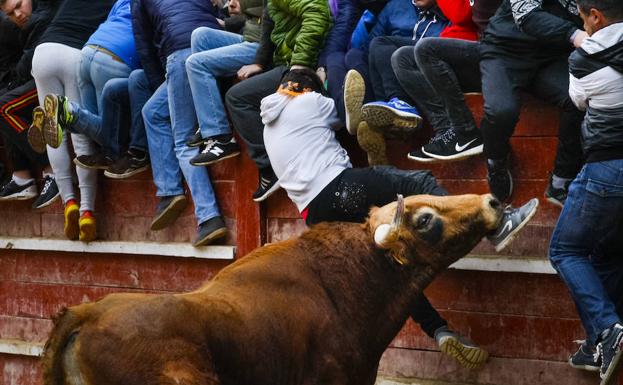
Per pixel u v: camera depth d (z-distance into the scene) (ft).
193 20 35.27
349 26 32.76
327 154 30.14
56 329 22.47
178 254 36.04
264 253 25.26
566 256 26.58
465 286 30.73
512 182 29.78
